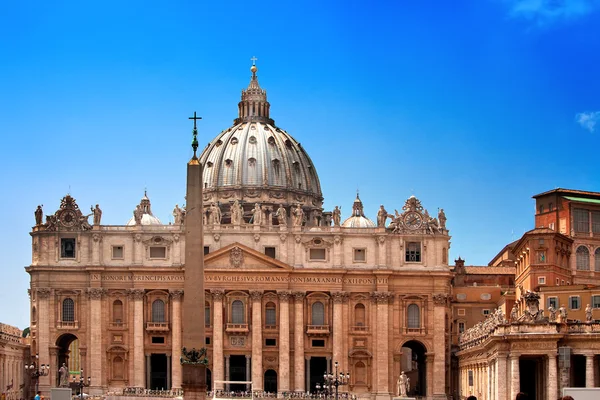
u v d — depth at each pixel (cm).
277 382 18125
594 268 17788
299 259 18338
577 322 11975
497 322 12625
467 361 16888
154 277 18238
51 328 18188
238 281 18175
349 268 18262
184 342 8119
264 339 18212
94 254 18312
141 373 18025
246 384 18175
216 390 17062
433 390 17988
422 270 18262
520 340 11900
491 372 13138
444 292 18225
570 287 15300
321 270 18162
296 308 18200
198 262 8131
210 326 18188
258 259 18225
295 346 18100
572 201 17725
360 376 18138
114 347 18088
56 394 10494
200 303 8100
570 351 11806
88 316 18212
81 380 16175
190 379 8006
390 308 18212
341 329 18162
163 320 18238
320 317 18325
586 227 17825
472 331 16400
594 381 11806
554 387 11750
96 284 18212
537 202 18550
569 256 17525
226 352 18088
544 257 16738
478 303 19662
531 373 13325
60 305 18275
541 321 11956
